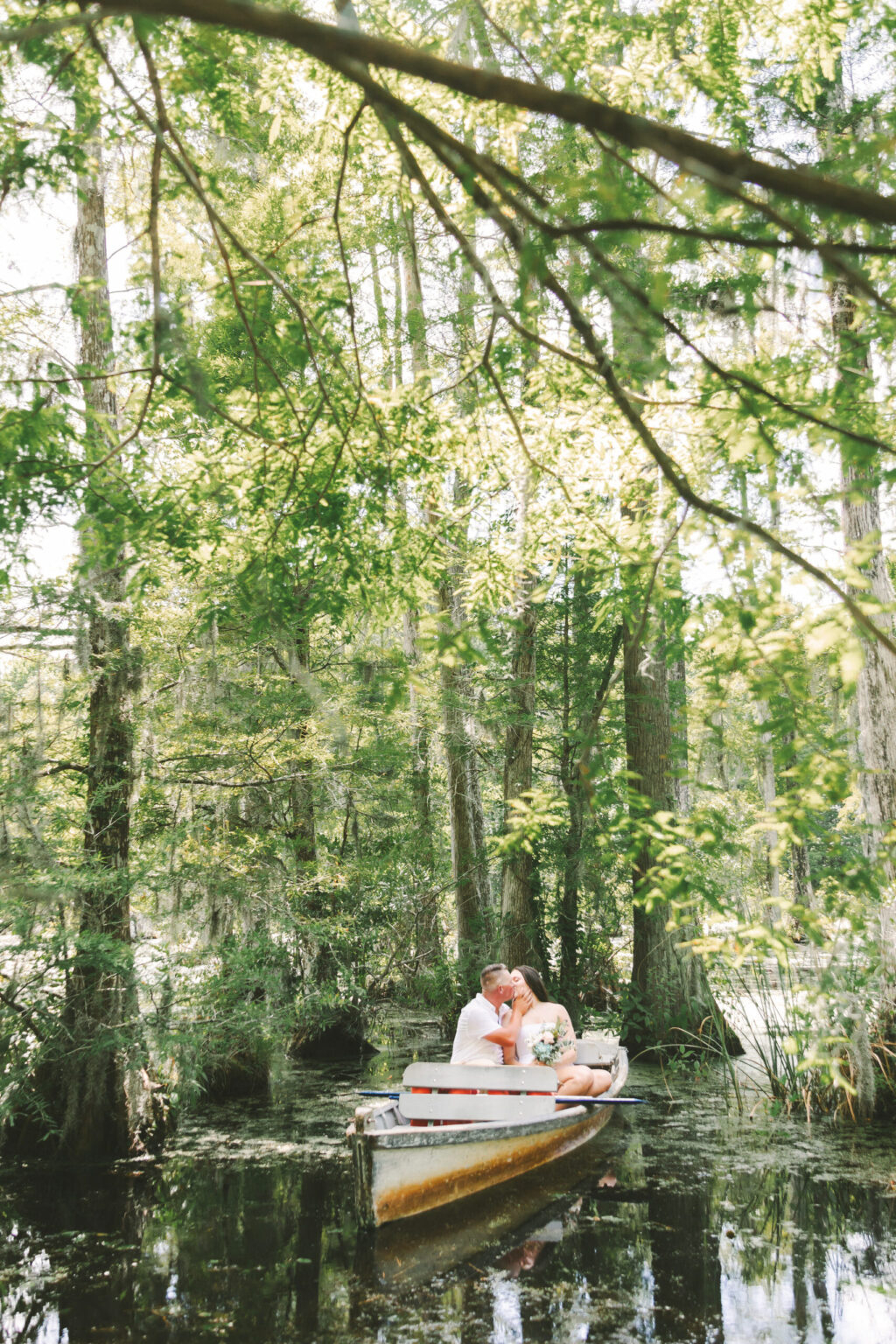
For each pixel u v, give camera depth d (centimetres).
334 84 447
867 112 631
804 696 246
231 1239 546
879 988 762
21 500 374
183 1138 765
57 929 673
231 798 964
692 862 336
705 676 272
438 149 117
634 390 382
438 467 493
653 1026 1033
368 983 1280
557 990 1180
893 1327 424
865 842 720
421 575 488
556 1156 674
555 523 556
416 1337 423
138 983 711
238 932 905
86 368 351
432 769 1617
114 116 349
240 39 338
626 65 505
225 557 469
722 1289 469
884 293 344
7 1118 673
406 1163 568
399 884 1257
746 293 218
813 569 139
